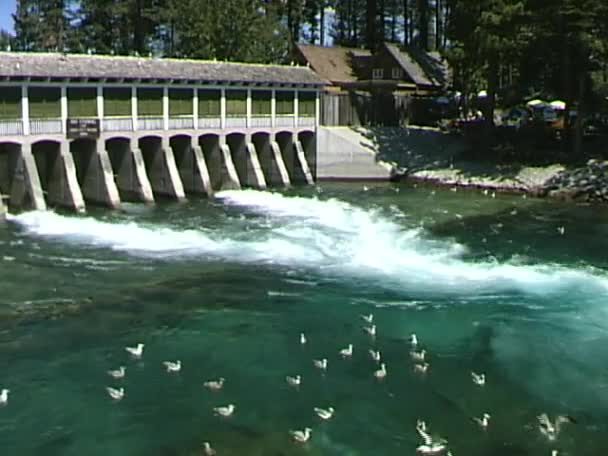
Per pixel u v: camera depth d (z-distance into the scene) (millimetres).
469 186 67312
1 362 26922
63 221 49750
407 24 121062
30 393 24531
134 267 39344
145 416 23125
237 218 52594
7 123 49906
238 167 68562
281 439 21891
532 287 36469
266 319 31844
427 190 67062
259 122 68062
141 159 58406
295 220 52094
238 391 24875
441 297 34906
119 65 57906
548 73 72312
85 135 54094
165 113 60156
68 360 27203
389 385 25484
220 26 86312
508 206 58688
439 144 77250
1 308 32594
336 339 29641
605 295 35219
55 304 33312
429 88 94188
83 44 102188
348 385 25453
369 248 43938
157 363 27078
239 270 39094
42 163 56031
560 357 28047
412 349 28672
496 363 27438
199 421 22875
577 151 68500
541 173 66188
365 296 35000
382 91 88875
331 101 77875
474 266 40219
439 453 21219
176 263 40219
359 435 22156
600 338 29906
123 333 30031
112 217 52219
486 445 21672
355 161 73438
